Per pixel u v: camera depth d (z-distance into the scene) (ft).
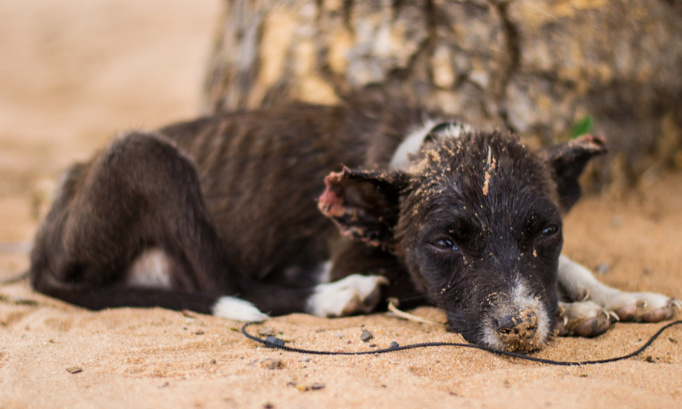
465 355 3.33
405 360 3.31
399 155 3.71
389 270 3.69
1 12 16.39
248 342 3.43
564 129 4.41
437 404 3.11
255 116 4.01
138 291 3.74
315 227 3.88
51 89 11.80
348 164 3.84
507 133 3.60
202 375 3.24
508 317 3.33
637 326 3.50
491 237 3.40
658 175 4.67
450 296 3.46
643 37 4.48
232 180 3.92
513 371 3.25
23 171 7.18
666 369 3.26
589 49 4.39
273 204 3.89
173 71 12.41
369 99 3.96
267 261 3.92
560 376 3.22
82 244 3.76
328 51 4.40
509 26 4.33
